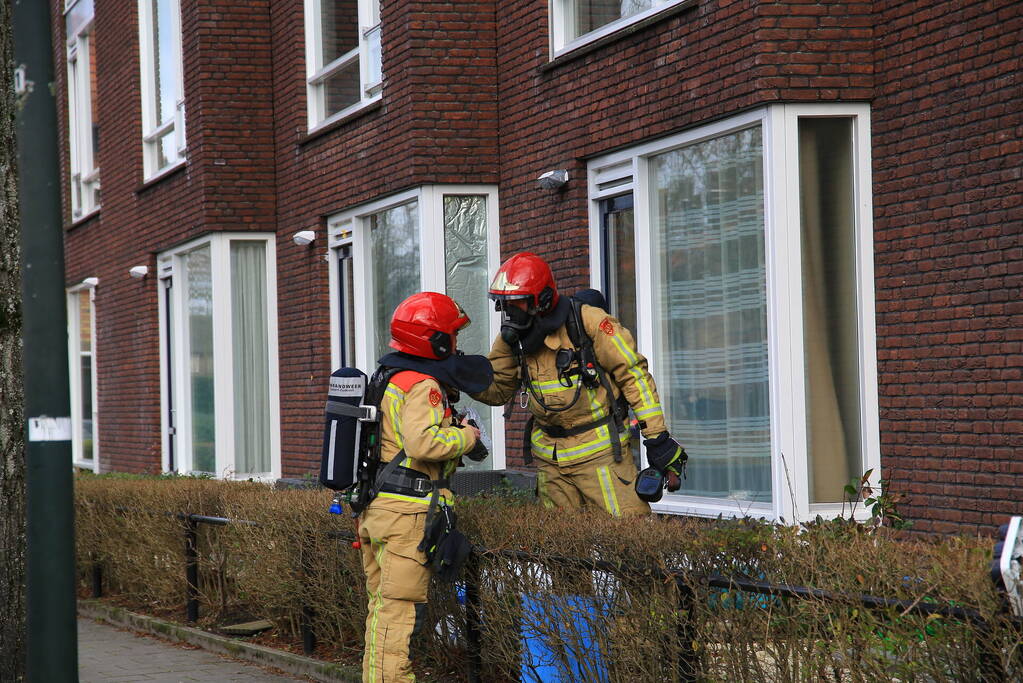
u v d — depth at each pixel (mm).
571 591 12531
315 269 31906
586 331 13844
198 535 21422
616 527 12195
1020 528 8664
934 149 17219
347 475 13219
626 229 22938
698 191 20750
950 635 9016
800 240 18594
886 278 18016
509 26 25750
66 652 11133
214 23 33750
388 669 13164
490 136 26406
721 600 10953
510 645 13633
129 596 24297
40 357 11156
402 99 26594
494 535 13758
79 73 48062
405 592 13211
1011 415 16016
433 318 13320
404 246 28141
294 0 32344
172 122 37594
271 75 34156
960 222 16781
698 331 20828
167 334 39469
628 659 11805
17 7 11227
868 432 18188
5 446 16328
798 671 10266
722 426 20375
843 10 18391
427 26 26125
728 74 19250
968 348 16656
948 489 16969
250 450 34656
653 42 21156
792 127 18500
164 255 38406
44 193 11203
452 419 13578
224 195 33906
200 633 20234
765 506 19484
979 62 16469
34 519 11117
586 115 23172
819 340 18625
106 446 44844
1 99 16328
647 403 13695
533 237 25062
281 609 19250
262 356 34781
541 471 14594
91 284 45094
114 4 41750
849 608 9797
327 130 30469
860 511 18203
